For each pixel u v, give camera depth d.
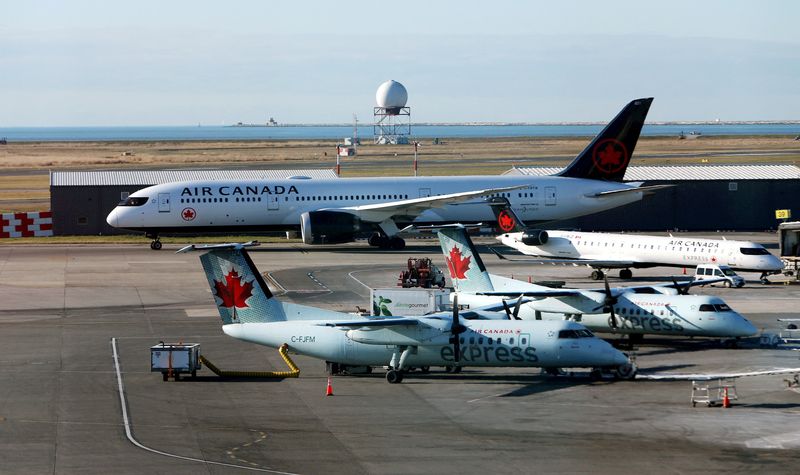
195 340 91.19
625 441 57.56
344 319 75.62
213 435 59.44
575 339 72.12
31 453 55.72
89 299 114.94
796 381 71.56
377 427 61.12
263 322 76.50
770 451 55.41
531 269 138.00
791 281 125.38
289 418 63.44
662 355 82.69
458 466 53.00
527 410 64.94
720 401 66.50
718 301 84.25
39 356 84.12
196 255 155.00
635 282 125.44
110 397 69.56
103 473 52.00
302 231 151.62
